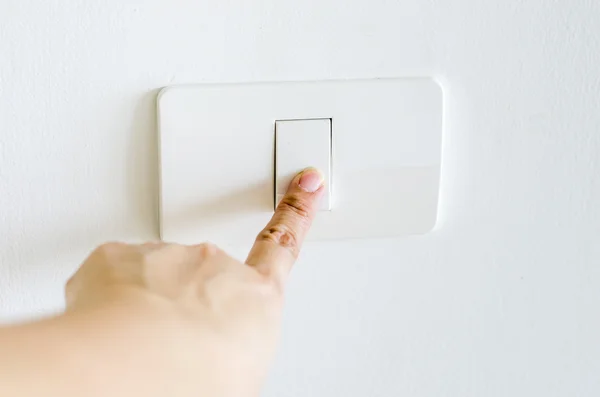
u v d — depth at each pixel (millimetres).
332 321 544
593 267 556
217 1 482
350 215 511
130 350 385
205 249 444
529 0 505
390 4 495
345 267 535
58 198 498
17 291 510
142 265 430
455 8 500
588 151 533
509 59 512
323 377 555
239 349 408
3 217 496
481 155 524
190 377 393
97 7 475
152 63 485
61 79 481
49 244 504
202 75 490
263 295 432
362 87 496
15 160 489
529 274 552
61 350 373
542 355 571
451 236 538
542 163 531
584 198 542
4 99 479
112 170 498
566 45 515
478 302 554
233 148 493
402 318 550
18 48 474
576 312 565
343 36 495
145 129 493
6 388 359
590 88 523
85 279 432
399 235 524
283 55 493
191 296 413
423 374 564
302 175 495
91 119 488
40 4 470
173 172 492
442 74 509
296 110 494
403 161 509
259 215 504
